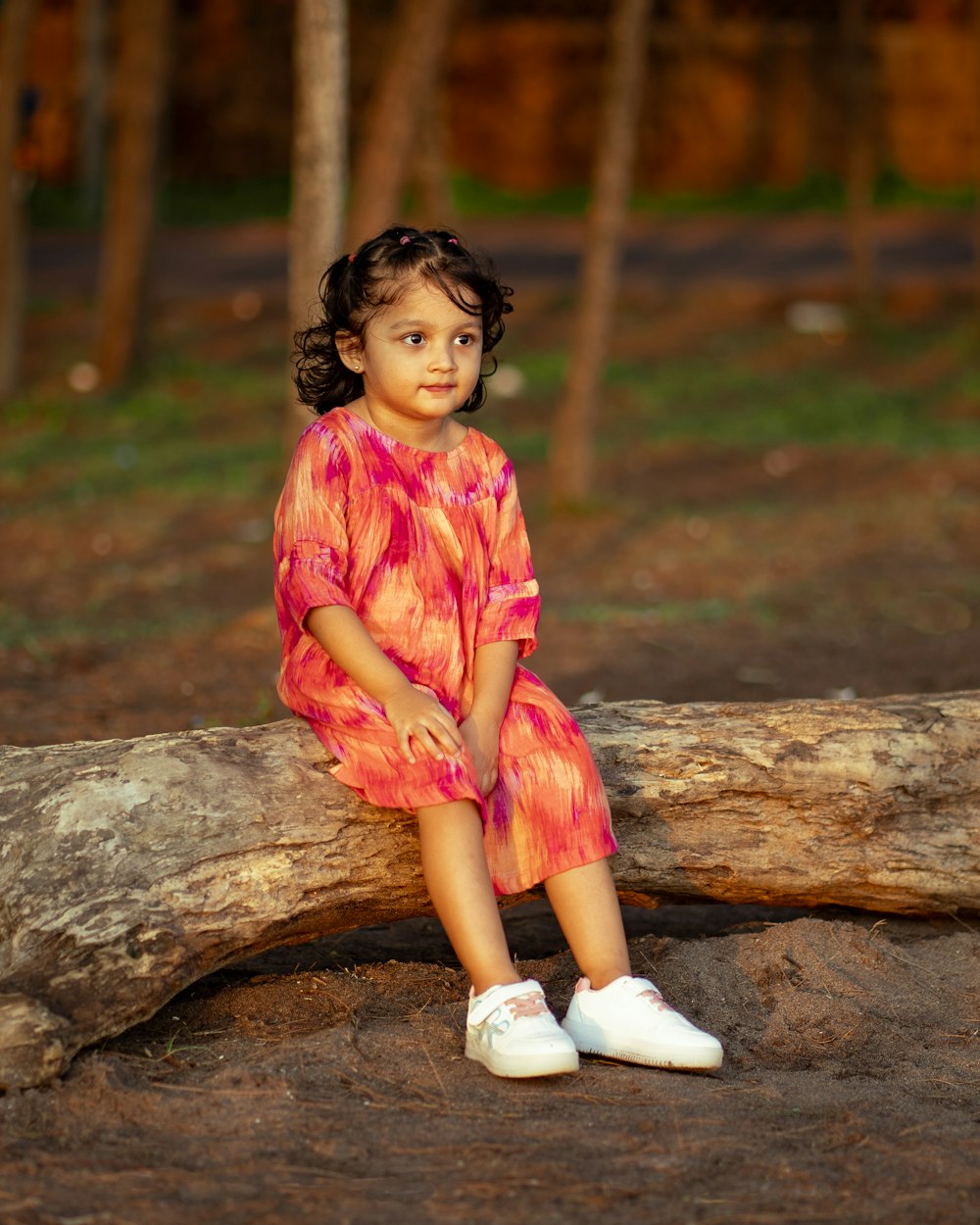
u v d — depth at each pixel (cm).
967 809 359
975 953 353
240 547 913
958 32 2183
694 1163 245
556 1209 228
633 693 616
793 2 2222
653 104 2141
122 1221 222
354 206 791
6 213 1205
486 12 2195
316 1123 257
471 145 2167
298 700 307
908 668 670
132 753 310
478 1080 278
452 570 308
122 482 1049
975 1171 244
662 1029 284
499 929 284
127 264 1273
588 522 961
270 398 1265
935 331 1465
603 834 298
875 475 1082
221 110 2120
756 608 790
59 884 290
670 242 1856
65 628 724
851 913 377
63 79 1977
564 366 1372
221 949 298
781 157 2159
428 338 297
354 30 2059
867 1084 285
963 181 2195
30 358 1329
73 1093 265
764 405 1287
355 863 312
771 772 346
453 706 303
